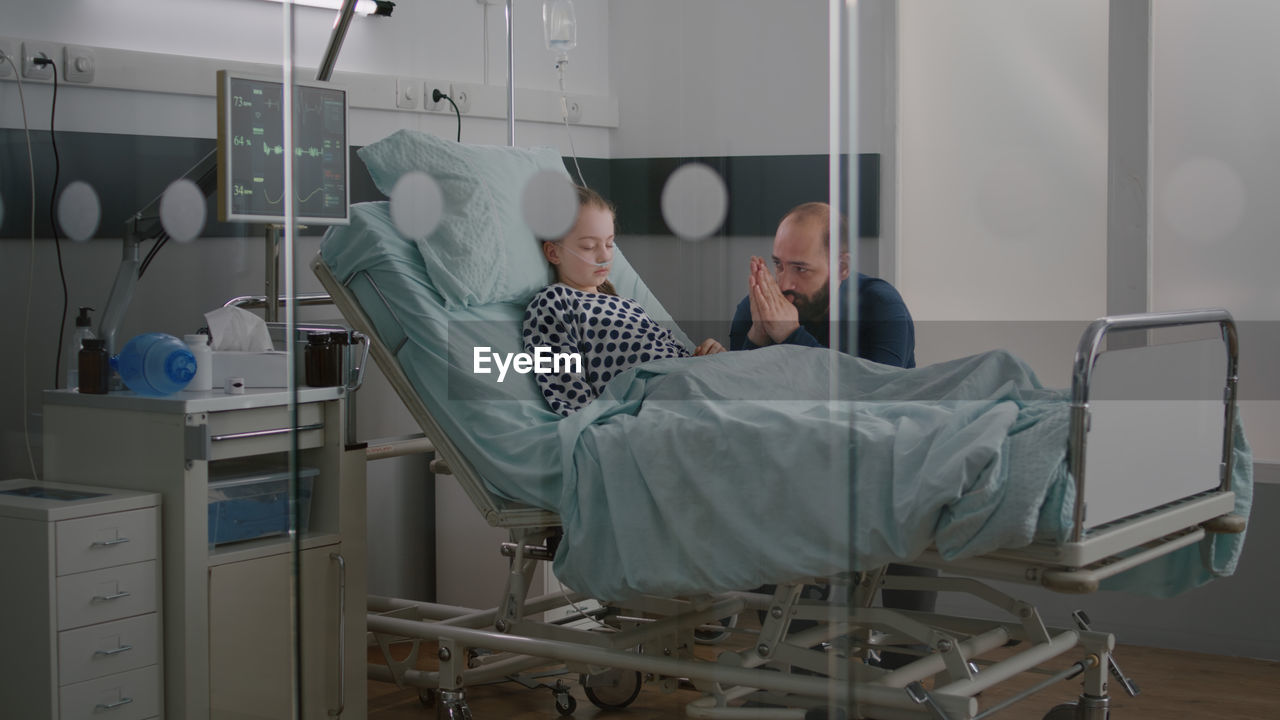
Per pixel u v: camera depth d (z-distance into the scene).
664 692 1.50
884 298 1.45
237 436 1.85
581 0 1.62
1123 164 2.22
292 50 1.38
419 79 2.15
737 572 1.40
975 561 1.47
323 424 1.91
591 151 1.64
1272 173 2.49
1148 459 1.61
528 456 1.68
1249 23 2.49
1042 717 1.99
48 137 2.23
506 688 1.81
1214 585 2.53
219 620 1.84
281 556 1.89
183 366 1.93
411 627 1.94
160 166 2.40
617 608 1.55
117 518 1.78
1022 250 2.13
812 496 1.35
